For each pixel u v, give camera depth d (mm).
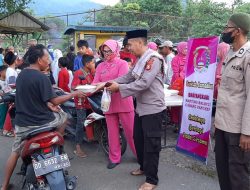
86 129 5352
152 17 29922
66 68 7043
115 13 29359
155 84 4098
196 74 5012
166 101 5418
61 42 26250
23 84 3799
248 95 3064
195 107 5086
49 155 3629
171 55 7789
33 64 3844
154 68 3982
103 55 4965
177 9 33750
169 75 7578
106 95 4402
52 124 3865
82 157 5449
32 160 3646
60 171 3611
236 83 3203
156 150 4160
